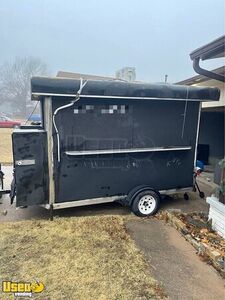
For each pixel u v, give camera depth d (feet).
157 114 16.21
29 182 14.11
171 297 8.93
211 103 24.12
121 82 14.55
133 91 14.80
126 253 11.50
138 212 15.75
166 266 10.69
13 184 15.51
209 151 34.09
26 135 13.74
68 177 14.82
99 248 11.84
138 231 13.89
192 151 17.79
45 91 13.10
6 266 10.31
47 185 14.49
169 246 12.32
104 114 14.94
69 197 14.99
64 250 11.57
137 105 15.62
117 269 10.32
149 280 9.74
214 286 9.58
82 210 16.84
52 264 10.50
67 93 13.52
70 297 8.73
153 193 16.06
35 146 13.94
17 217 15.43
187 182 18.02
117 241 12.57
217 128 33.09
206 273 10.32
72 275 9.86
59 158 14.39
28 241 12.30
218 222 13.26
